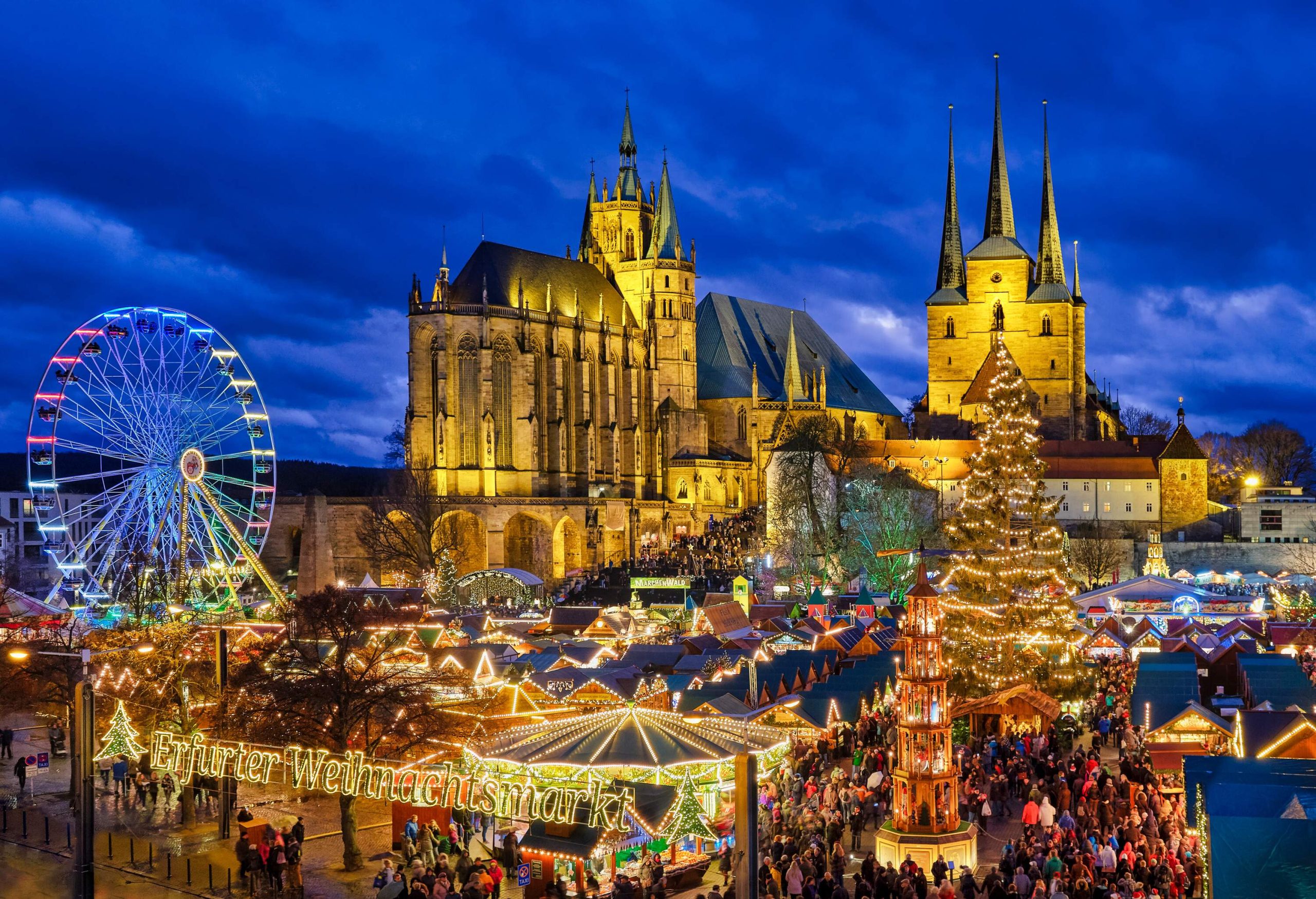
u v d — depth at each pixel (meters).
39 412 103.69
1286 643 105.62
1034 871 45.78
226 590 122.31
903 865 47.16
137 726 75.56
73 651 78.81
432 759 63.12
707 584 195.50
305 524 189.00
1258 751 53.75
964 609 88.25
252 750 51.59
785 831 56.75
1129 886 44.44
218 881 57.97
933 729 53.47
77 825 53.03
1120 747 76.06
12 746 95.75
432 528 198.75
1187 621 116.00
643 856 55.31
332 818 70.88
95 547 106.38
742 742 58.94
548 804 46.56
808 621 118.44
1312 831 37.88
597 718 59.09
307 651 68.31
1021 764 68.44
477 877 48.19
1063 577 91.50
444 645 94.69
